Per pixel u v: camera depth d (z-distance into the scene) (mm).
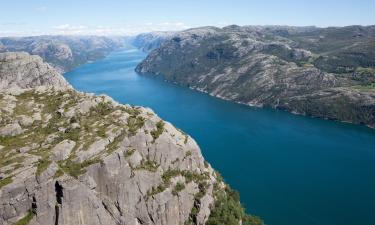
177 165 110375
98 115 110375
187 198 107938
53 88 125875
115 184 92125
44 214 80812
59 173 83875
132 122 107062
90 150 92188
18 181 78875
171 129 116062
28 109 110750
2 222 77188
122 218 92688
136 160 98188
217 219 112312
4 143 93500
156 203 98750
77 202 84188
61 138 96125
